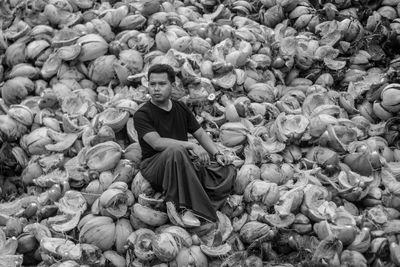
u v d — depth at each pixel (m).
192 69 4.83
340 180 4.27
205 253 3.85
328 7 5.60
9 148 4.71
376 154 4.41
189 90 4.76
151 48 5.10
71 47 5.00
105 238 3.94
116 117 4.49
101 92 4.95
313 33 5.55
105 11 5.29
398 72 4.93
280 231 4.01
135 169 4.25
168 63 4.77
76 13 5.45
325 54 5.29
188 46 5.03
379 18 5.66
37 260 4.10
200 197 3.87
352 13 5.73
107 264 3.93
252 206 4.09
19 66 5.08
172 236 3.79
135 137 4.48
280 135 4.52
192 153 4.19
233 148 4.46
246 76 5.00
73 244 3.93
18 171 4.73
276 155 4.50
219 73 4.86
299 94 4.99
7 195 4.71
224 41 5.05
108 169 4.27
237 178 4.20
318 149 4.48
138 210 3.95
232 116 4.58
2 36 5.18
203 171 4.04
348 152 4.46
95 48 5.00
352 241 3.91
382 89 4.86
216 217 3.91
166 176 3.88
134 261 3.86
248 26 5.50
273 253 4.04
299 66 5.27
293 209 4.05
